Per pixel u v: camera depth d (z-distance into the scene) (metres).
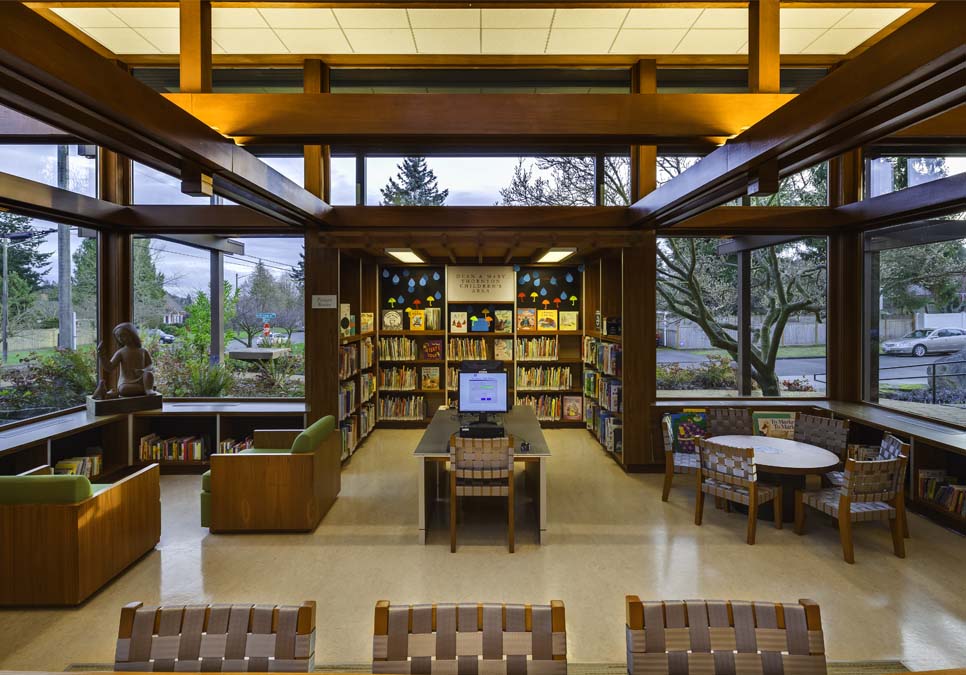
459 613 1.54
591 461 6.83
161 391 6.83
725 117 3.66
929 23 1.97
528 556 4.20
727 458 4.57
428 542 4.46
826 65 5.91
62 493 3.44
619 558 4.15
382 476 6.21
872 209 5.83
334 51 5.62
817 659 1.51
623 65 5.95
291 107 3.62
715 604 1.56
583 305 8.31
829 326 6.62
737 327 6.96
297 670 1.52
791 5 4.71
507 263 8.25
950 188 4.80
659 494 5.64
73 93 2.23
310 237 6.38
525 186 6.83
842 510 4.09
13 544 3.43
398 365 8.60
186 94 3.62
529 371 8.41
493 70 6.11
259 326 6.95
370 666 2.86
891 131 2.73
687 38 5.32
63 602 3.43
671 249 6.96
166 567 4.00
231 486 4.61
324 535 4.59
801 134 2.78
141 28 5.15
